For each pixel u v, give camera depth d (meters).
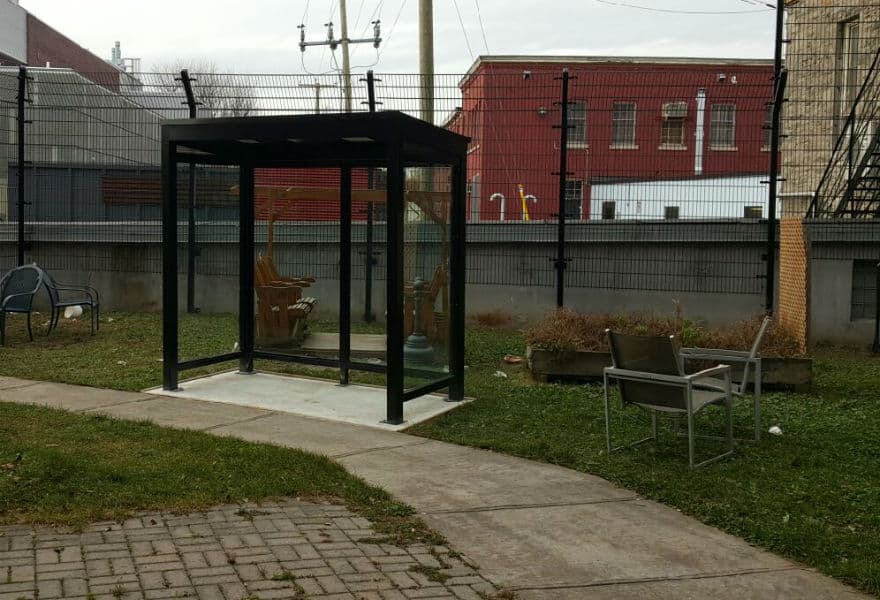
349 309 8.91
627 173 12.51
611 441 6.72
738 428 7.27
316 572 3.99
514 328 13.09
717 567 4.30
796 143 13.31
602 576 4.14
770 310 11.18
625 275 12.75
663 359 6.07
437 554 4.33
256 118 7.68
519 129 12.58
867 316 12.34
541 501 5.27
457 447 6.56
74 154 15.07
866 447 6.60
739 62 26.11
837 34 15.55
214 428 6.90
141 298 14.45
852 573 4.16
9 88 14.45
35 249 14.69
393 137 7.12
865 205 14.83
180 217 13.70
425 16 14.62
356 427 7.13
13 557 4.00
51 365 9.61
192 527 4.50
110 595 3.64
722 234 12.44
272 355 9.30
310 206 13.43
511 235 12.96
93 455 5.65
